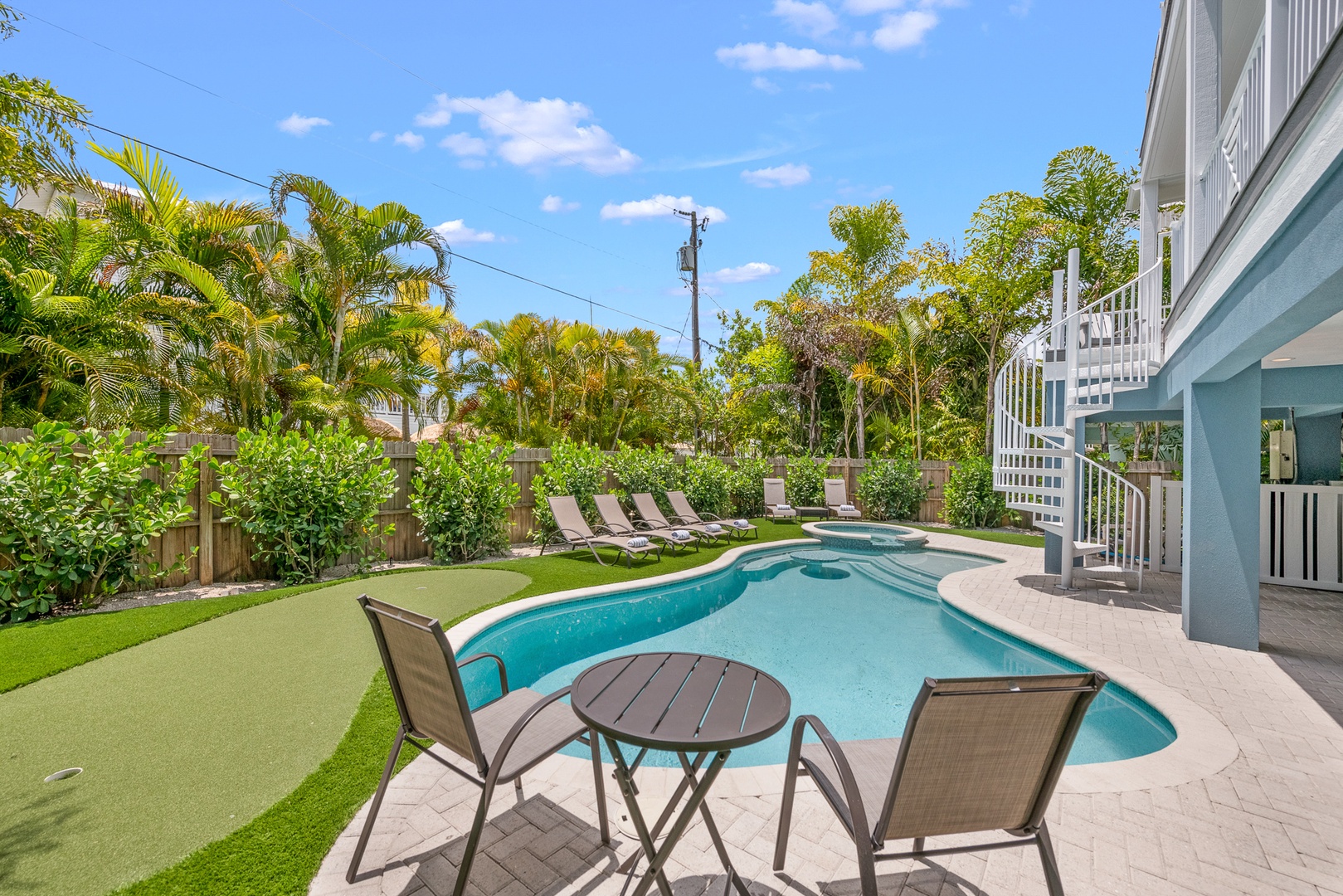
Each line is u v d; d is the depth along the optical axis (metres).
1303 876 2.42
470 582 7.36
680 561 9.27
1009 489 8.34
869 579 9.05
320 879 2.29
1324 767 3.27
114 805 2.72
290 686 4.09
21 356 8.25
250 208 10.70
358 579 7.40
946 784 1.90
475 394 15.65
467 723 2.21
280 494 7.05
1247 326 3.84
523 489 10.62
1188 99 5.59
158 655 4.64
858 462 15.95
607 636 6.21
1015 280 15.23
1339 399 6.14
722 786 3.01
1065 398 7.80
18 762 3.08
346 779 2.97
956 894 2.31
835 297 19.00
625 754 3.84
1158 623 6.12
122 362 8.30
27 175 6.02
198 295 10.00
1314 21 3.35
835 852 2.54
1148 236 8.40
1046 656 5.44
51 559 5.62
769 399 19.64
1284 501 7.90
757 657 5.64
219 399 9.79
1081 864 2.49
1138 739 4.05
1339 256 2.62
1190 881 2.39
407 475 9.00
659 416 17.62
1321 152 2.70
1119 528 9.79
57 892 2.17
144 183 10.41
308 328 11.46
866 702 4.66
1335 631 5.81
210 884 2.23
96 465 5.78
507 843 2.54
